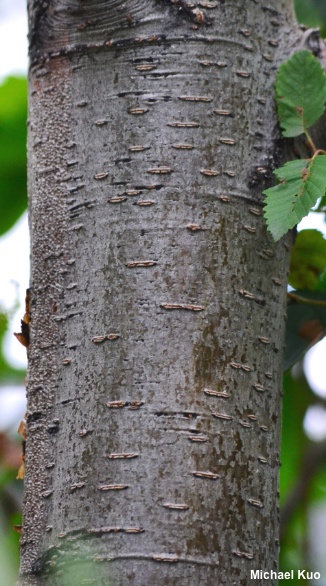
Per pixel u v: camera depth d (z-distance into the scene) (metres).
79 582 0.87
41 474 0.90
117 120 0.93
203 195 0.92
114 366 0.90
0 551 0.81
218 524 0.88
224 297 0.91
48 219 0.93
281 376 0.93
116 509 0.88
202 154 0.92
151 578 0.87
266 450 0.91
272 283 0.93
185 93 0.93
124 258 0.91
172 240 0.91
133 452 0.88
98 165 0.92
